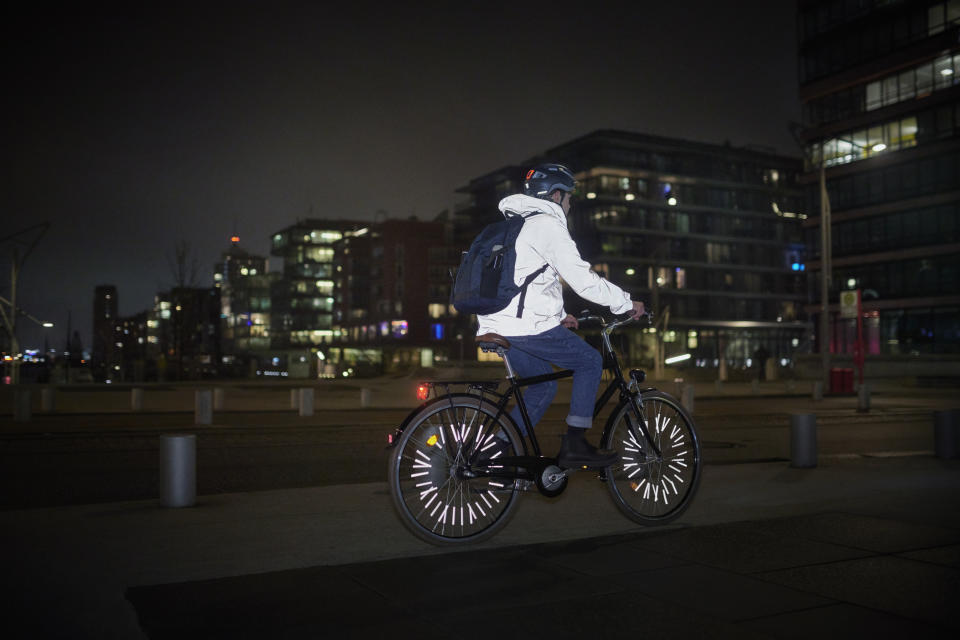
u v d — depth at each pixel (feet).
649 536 15.43
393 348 281.74
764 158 279.08
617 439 16.51
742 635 9.95
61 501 23.08
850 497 20.08
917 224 173.99
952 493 20.72
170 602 11.21
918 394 101.86
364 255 333.01
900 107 175.32
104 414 58.13
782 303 281.13
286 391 102.06
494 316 14.61
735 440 41.63
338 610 10.86
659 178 259.39
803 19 196.54
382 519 17.26
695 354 261.03
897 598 11.48
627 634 9.96
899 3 175.11
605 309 16.60
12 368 124.98
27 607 10.98
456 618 10.53
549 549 14.37
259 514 17.85
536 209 14.74
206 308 449.06
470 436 14.71
